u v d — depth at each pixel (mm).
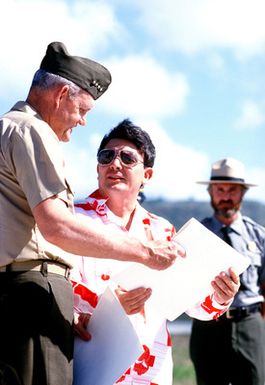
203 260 4566
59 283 4148
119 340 4379
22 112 4195
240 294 7402
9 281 4066
